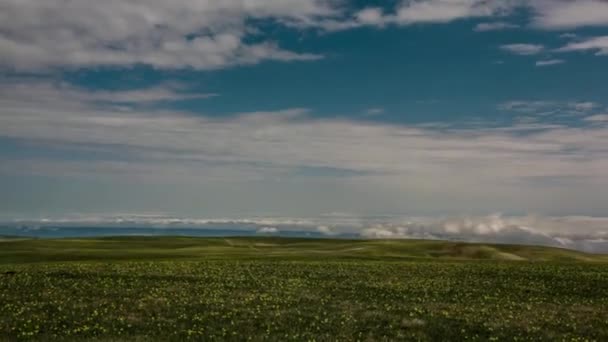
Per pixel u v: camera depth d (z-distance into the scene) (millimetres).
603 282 51156
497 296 42219
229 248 115812
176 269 57938
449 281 51312
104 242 127250
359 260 78500
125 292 40688
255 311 33719
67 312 32062
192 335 26828
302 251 105500
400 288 45719
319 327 29438
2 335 25938
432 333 28484
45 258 78312
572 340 27094
